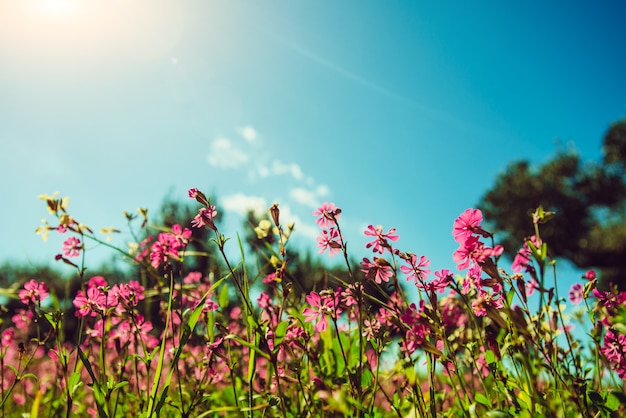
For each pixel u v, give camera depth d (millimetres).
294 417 2385
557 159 42750
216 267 3459
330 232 2156
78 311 2301
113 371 3023
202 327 3057
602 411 1790
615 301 2053
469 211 1891
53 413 2893
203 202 2172
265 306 2682
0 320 3010
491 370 1984
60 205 2463
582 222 39781
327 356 2602
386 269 2123
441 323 1952
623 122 40938
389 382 2938
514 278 1923
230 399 2861
